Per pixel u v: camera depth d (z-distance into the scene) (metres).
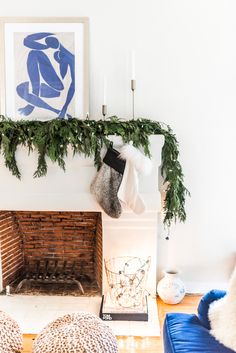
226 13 2.62
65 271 3.05
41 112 2.69
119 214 2.45
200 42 2.65
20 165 2.52
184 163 2.77
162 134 2.51
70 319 1.85
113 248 2.71
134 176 2.38
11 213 2.92
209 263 2.87
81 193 2.55
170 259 2.87
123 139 2.44
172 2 2.62
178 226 2.83
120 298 2.49
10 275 2.97
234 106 2.70
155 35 2.65
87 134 2.37
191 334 1.60
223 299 1.69
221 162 2.75
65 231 2.99
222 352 1.46
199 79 2.68
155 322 2.43
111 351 1.71
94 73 2.70
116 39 2.66
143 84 2.70
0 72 2.67
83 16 2.65
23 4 2.65
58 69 2.66
